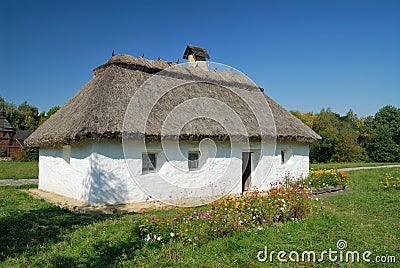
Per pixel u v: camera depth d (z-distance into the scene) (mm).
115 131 8859
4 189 14156
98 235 6246
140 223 6500
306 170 15258
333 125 45844
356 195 11688
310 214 8039
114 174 9430
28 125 58875
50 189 12281
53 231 6629
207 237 6004
